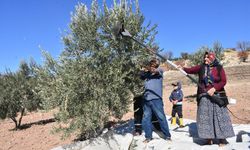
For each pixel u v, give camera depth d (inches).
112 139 179.8
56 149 177.8
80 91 173.0
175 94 225.1
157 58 173.3
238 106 346.6
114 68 174.4
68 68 175.9
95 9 178.5
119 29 155.6
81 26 177.2
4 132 336.5
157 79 172.6
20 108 363.3
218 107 150.8
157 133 183.9
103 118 179.0
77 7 179.8
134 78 178.5
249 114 293.4
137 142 176.6
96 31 176.4
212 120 150.9
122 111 178.7
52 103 176.6
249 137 166.1
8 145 268.8
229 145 151.6
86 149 172.1
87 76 172.7
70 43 178.7
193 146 156.2
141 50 176.7
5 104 356.5
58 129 180.2
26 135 301.3
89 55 177.6
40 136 285.4
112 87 172.2
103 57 174.7
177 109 222.8
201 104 153.3
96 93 172.9
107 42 176.4
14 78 365.7
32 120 406.9
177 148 157.5
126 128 195.3
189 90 606.2
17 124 386.6
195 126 196.7
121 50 178.5
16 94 359.3
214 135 150.5
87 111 172.4
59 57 180.2
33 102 358.9
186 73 155.6
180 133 185.2
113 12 177.0
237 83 698.2
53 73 180.9
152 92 170.2
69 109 174.9
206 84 152.3
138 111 186.1
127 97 176.7
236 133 176.2
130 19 177.9
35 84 359.3
